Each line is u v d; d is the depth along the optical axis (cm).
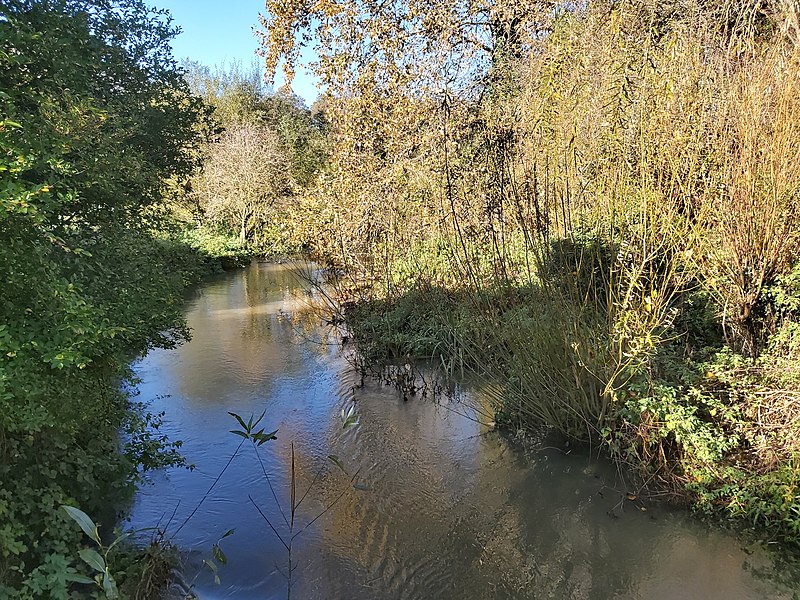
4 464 270
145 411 591
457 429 534
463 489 430
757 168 426
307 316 1079
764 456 357
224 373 726
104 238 425
